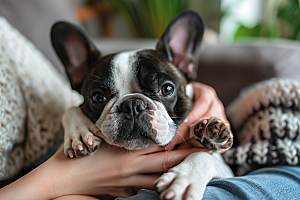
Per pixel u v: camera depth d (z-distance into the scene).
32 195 0.29
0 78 0.34
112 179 0.32
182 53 0.40
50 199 0.30
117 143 0.32
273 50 0.51
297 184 0.27
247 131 0.40
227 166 0.37
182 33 0.40
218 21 0.92
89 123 0.34
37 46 0.50
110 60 0.35
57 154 0.33
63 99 0.43
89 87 0.35
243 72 0.51
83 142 0.31
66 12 0.58
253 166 0.38
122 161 0.32
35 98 0.38
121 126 0.31
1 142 0.32
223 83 0.52
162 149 0.34
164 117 0.32
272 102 0.38
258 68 0.50
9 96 0.34
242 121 0.43
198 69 0.53
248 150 0.37
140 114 0.31
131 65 0.34
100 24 1.01
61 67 0.54
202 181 0.28
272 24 0.81
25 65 0.39
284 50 0.51
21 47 0.41
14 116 0.34
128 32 1.02
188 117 0.35
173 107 0.34
